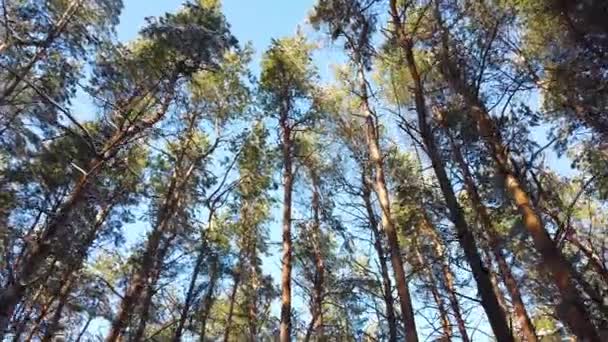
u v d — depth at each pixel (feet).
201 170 58.13
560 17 32.12
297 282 55.16
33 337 54.08
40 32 44.57
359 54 37.22
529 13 34.58
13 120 45.62
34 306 52.70
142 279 46.78
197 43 46.55
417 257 52.65
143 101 49.98
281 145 58.44
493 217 40.19
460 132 35.17
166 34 45.91
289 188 54.39
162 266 49.08
